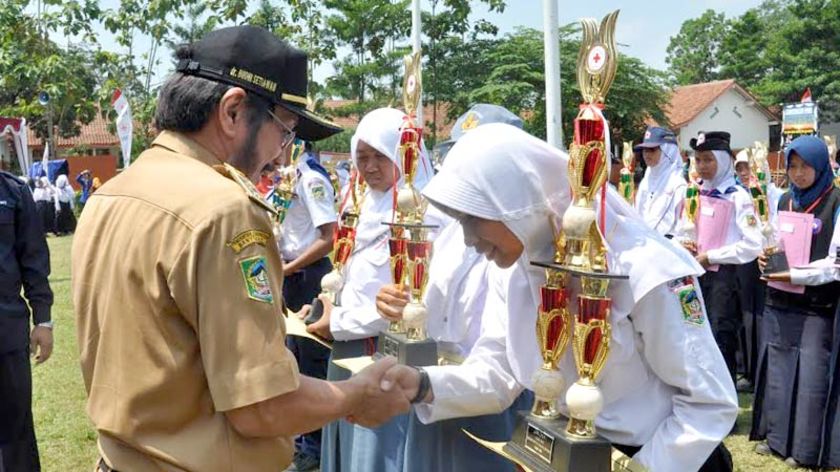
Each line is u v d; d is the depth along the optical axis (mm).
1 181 3475
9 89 16688
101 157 30062
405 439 2693
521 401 2332
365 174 3119
